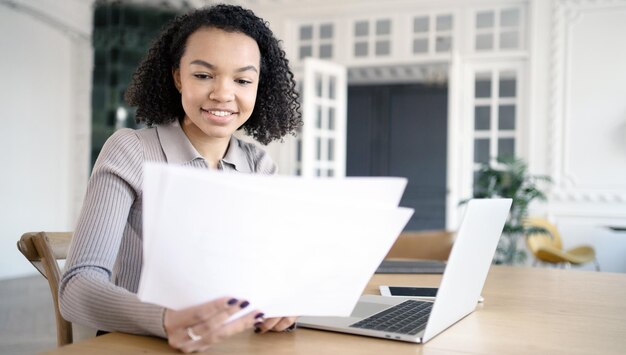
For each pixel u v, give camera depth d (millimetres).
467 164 5984
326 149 6043
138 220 1194
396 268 1736
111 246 1069
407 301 1190
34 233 1248
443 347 881
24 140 6445
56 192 6836
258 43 1374
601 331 1012
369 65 6352
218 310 764
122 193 1131
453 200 5691
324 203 748
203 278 751
